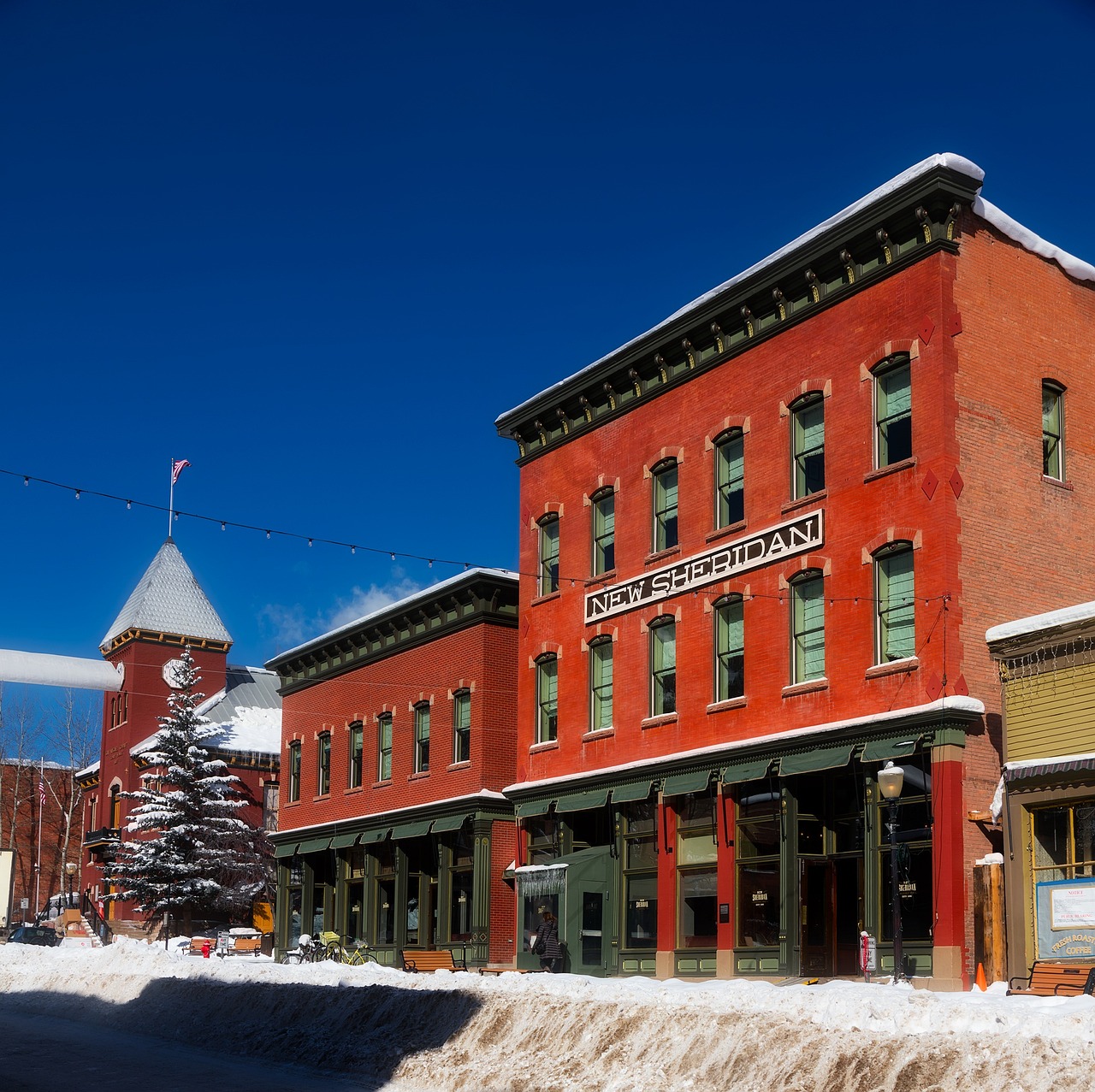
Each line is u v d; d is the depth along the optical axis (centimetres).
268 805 5878
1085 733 2216
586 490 3547
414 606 4216
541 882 3434
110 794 6347
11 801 7956
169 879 5209
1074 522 2742
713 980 2770
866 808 2606
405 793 4231
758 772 2820
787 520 2883
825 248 2806
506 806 3875
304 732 4928
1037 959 2200
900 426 2683
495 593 3991
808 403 2888
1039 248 2800
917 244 2658
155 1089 2181
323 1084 2277
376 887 4372
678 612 3169
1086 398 2831
